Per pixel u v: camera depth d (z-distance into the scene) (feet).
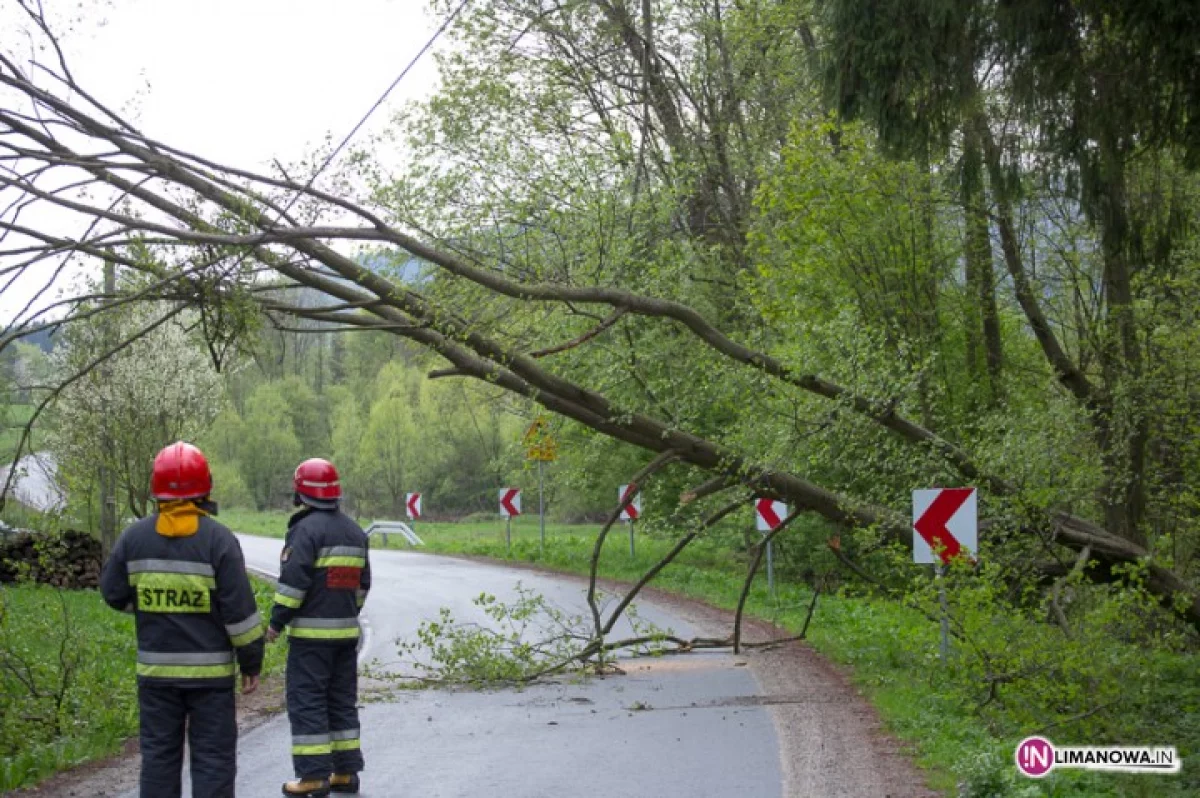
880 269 65.26
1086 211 42.29
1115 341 58.18
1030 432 46.73
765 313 60.03
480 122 60.59
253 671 19.85
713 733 30.71
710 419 53.36
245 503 209.26
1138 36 35.83
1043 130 41.01
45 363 67.77
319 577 23.93
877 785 24.31
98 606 60.85
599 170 56.80
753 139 78.79
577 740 30.14
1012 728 32.50
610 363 49.75
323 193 37.29
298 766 23.36
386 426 199.93
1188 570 56.24
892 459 45.32
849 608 61.36
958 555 36.52
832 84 40.98
